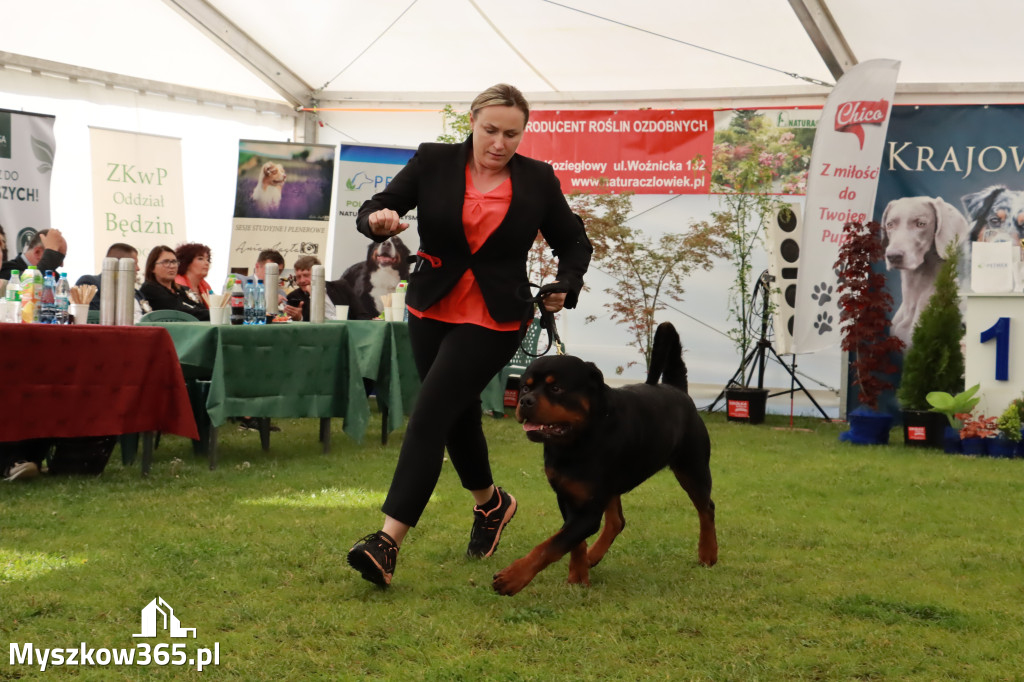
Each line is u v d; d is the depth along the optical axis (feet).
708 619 10.10
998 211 30.86
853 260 28.12
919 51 30.40
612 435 10.41
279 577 11.43
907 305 31.86
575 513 10.45
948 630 9.96
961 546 14.02
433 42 33.68
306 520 14.76
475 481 12.63
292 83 36.91
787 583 11.72
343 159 33.68
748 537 14.40
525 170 11.41
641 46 32.45
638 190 34.63
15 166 29.19
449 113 35.96
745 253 34.12
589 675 8.43
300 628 9.50
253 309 21.74
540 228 11.90
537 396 9.96
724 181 33.96
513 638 9.42
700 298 34.91
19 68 30.53
